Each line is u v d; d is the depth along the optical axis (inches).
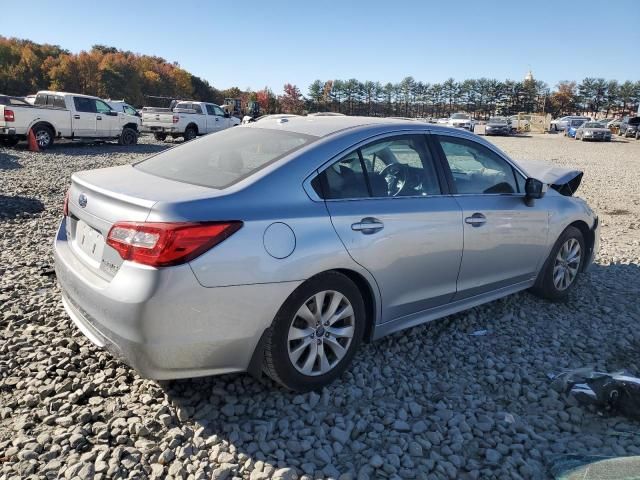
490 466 108.2
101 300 109.7
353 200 131.8
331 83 4606.3
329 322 129.0
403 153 148.1
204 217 108.0
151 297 103.3
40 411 119.2
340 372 134.2
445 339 164.4
